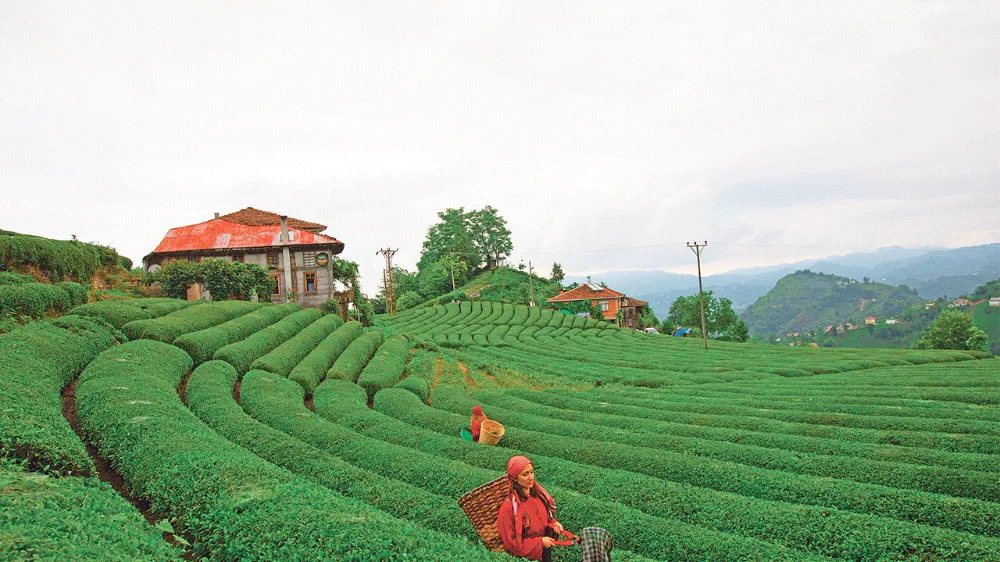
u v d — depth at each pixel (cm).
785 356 4844
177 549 768
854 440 1831
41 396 1331
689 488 1249
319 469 1248
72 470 972
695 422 2120
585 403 2491
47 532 612
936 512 1138
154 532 790
